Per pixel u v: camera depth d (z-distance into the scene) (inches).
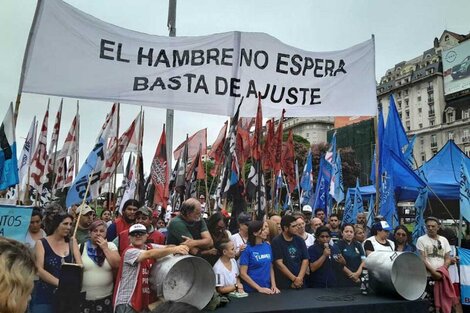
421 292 153.9
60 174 381.1
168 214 412.8
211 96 235.9
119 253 168.9
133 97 217.9
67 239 162.4
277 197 379.2
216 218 187.3
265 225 189.9
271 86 253.6
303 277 202.2
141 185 305.9
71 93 203.3
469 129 2623.0
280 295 164.1
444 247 230.4
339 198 436.1
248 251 186.2
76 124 366.6
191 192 403.5
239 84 244.2
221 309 133.1
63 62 202.4
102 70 210.8
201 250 177.8
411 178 315.3
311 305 140.9
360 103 269.9
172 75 227.9
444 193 410.9
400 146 337.1
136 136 373.7
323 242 212.5
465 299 231.9
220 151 340.2
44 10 199.8
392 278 149.9
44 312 149.6
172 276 127.9
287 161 364.2
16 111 193.9
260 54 251.4
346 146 1919.3
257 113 243.9
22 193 346.0
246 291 182.1
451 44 2908.5
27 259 53.4
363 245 234.5
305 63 261.6
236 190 229.3
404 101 3149.6
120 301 141.6
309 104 260.5
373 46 275.3
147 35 223.9
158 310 41.3
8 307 49.0
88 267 156.3
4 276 49.4
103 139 269.0
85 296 152.5
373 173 485.7
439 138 2829.7
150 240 214.1
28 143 370.0
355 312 141.6
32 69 196.4
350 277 214.8
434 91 2871.6
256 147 242.1
